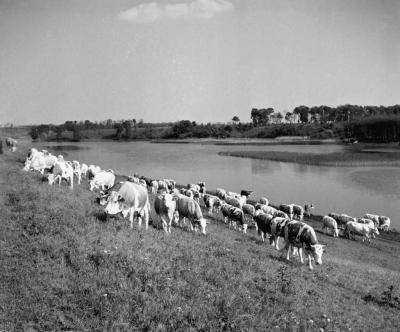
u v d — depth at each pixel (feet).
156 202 53.47
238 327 27.61
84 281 30.63
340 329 31.40
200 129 606.14
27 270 31.19
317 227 92.84
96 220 46.34
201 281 33.81
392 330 33.81
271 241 59.26
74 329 25.29
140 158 269.64
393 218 107.96
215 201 93.91
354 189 148.97
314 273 45.91
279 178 178.19
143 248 39.06
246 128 644.27
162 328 26.20
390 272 57.16
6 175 76.89
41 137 554.46
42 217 44.06
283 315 30.91
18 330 24.41
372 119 409.28
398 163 217.77
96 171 92.73
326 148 336.90
